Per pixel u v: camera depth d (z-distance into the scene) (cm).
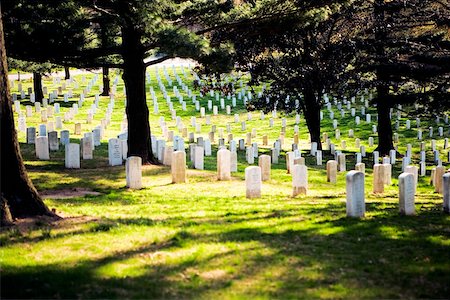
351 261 920
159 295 765
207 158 2733
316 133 3200
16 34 2011
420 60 2202
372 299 758
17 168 1173
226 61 2102
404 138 3794
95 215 1273
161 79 6081
